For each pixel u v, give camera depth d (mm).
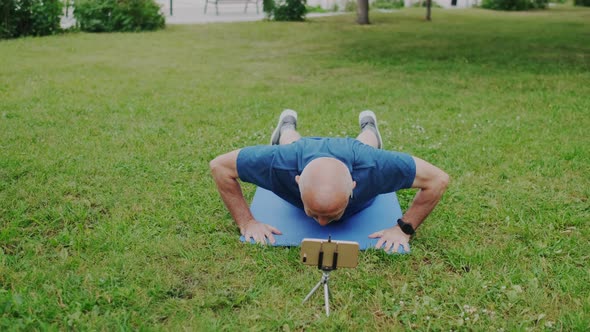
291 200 3424
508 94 7980
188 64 10445
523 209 4141
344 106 7238
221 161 3404
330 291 3053
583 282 3176
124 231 3707
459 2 28141
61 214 3900
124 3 15250
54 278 3139
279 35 15211
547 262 3412
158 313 2916
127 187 4445
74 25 15438
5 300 2877
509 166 4980
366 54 11984
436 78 9281
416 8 26031
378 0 26688
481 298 3033
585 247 3600
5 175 4559
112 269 3223
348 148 3186
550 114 6781
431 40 14359
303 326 2834
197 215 3965
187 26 16969
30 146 5281
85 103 7039
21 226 3768
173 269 3311
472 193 4422
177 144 5477
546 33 15977
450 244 3639
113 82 8477
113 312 2865
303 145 3230
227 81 8859
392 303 2979
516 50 12578
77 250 3467
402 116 6719
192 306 2957
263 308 2951
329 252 2619
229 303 2982
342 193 2727
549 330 2789
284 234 3613
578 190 4492
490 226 3924
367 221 3781
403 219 3484
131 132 5840
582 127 6207
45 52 11258
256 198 4074
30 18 13648
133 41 13383
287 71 9938
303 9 19172
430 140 5738
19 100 7031
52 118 6262
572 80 9000
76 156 5055
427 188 3297
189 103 7227
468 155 5234
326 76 9516
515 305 2977
